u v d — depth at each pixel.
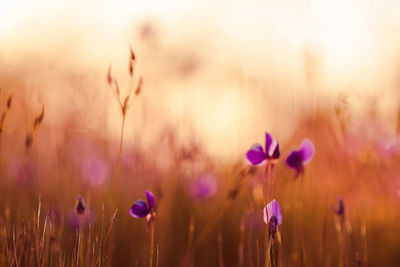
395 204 0.70
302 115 0.70
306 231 0.66
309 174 0.69
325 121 0.70
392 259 0.67
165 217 0.68
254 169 0.58
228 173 0.68
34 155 0.69
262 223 0.62
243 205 0.66
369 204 0.70
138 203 0.55
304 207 0.67
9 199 0.62
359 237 0.67
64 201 0.64
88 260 0.56
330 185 0.69
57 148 0.69
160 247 0.67
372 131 0.69
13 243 0.56
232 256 0.68
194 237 0.69
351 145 0.69
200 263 0.68
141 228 0.68
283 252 0.58
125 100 0.56
